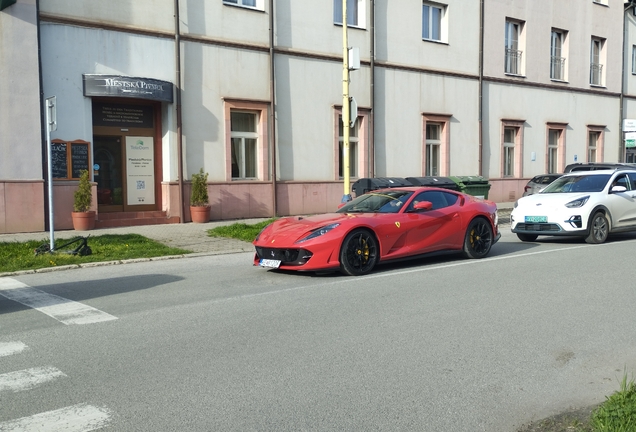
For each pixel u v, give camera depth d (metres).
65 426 3.83
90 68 14.88
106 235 13.08
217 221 16.73
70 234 13.70
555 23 26.92
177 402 4.21
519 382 4.64
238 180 17.52
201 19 16.67
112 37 15.16
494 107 24.59
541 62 26.42
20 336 5.91
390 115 21.09
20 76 13.73
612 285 8.24
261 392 4.39
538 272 9.24
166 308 7.05
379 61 20.69
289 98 18.52
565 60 27.67
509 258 10.70
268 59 17.97
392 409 4.11
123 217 15.77
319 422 3.89
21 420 3.92
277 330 6.04
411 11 21.53
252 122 18.02
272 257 8.98
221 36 17.05
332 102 19.48
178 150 16.22
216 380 4.64
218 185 16.98
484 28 24.02
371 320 6.39
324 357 5.18
